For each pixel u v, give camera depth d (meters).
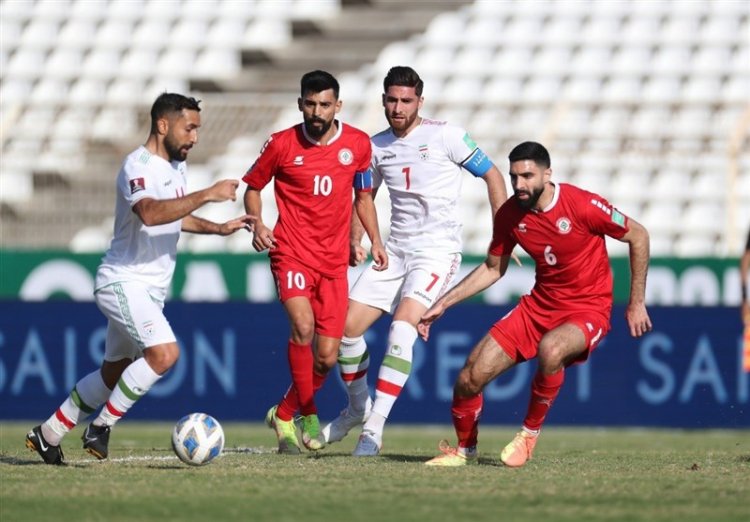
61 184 58.62
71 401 24.38
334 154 26.69
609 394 46.00
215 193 22.19
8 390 48.16
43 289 48.69
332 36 69.69
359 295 28.89
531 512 18.02
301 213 26.81
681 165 55.22
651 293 46.41
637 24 66.12
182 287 47.72
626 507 18.58
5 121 60.12
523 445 24.09
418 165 28.25
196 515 17.69
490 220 57.16
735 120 57.81
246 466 24.31
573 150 54.66
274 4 71.06
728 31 65.12
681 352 45.84
